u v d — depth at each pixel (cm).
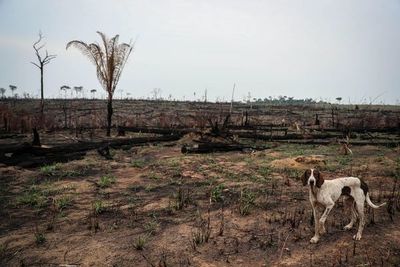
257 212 761
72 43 2014
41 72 2747
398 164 1233
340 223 680
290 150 1686
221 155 1540
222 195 893
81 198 887
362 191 623
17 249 598
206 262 542
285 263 534
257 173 1143
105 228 687
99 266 537
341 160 1352
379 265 519
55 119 3484
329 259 542
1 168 1189
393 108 7881
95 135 2248
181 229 673
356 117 3994
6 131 2356
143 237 638
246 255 563
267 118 4188
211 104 7219
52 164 1295
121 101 7050
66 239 637
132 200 864
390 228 656
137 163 1313
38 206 824
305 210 765
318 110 5800
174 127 2638
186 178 1091
